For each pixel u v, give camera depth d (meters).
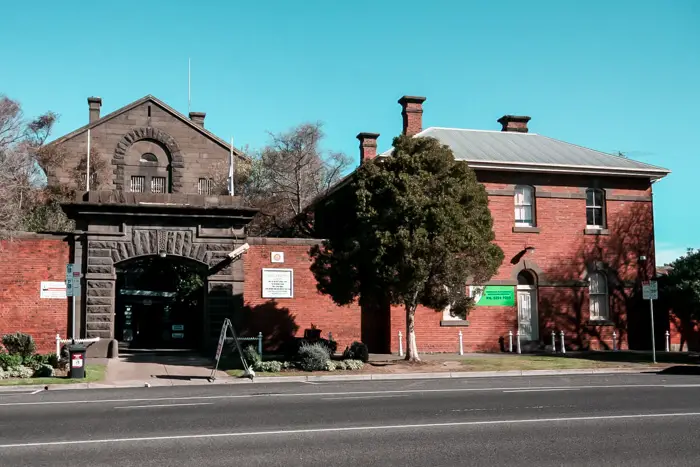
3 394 15.72
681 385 16.89
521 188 29.33
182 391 16.22
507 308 28.23
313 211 39.44
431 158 21.95
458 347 27.55
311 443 9.36
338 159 46.69
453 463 8.27
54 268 23.91
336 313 26.72
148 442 9.43
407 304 22.28
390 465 8.15
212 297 24.69
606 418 11.39
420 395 14.74
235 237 25.11
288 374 19.78
